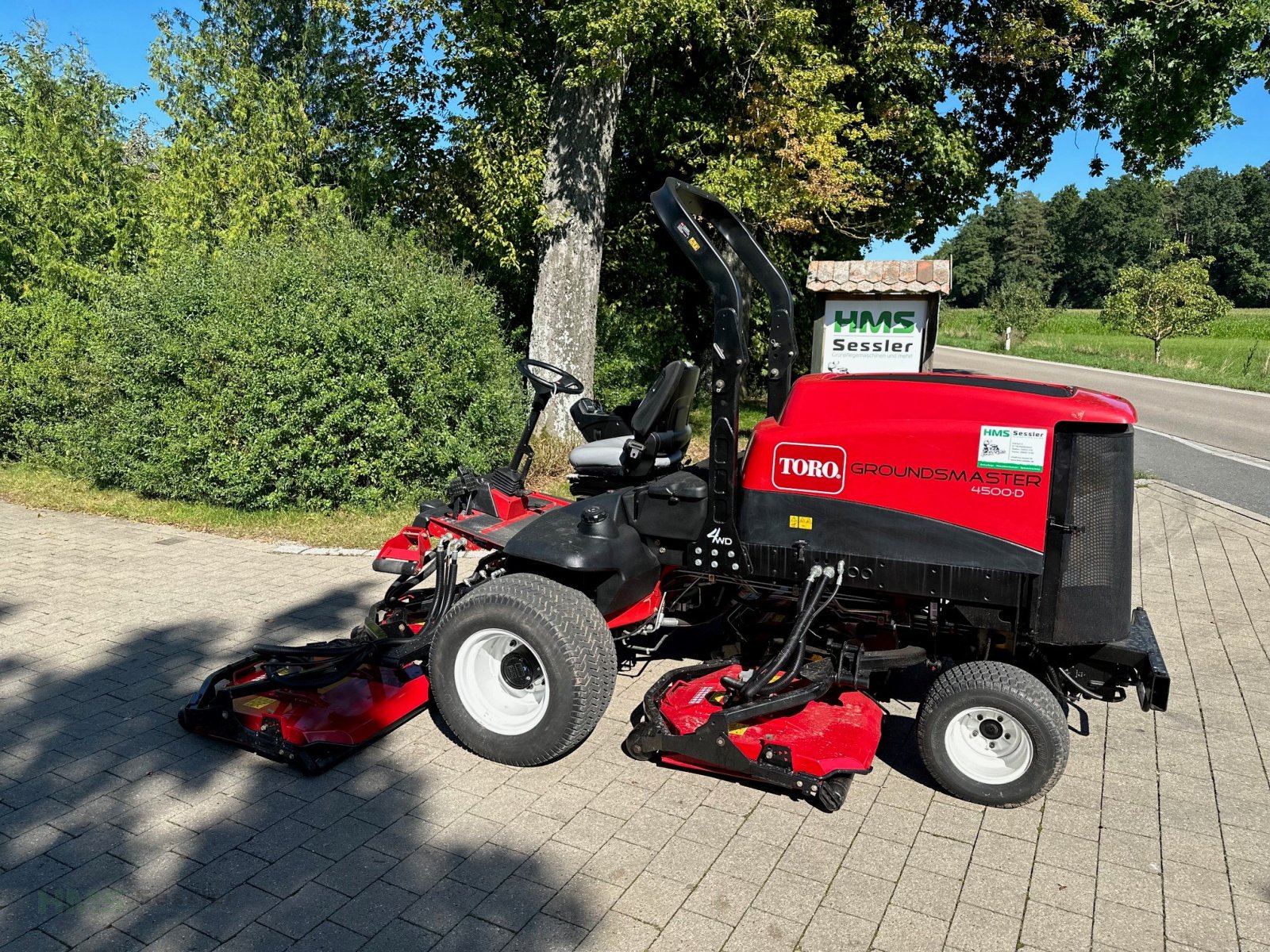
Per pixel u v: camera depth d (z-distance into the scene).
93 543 7.30
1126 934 2.92
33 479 9.41
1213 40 13.21
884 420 3.68
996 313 47.28
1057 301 113.56
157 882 3.09
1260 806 3.72
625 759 4.01
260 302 8.15
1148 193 107.44
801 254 16.62
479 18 10.30
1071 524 3.51
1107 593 3.57
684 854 3.31
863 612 4.03
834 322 9.89
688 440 4.97
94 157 10.37
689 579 4.40
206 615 5.71
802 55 11.88
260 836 3.37
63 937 2.81
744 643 4.46
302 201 11.02
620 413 5.63
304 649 4.21
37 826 3.40
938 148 14.52
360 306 8.05
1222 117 14.39
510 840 3.37
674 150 12.92
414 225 12.50
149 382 8.30
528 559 4.08
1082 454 3.50
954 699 3.61
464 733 3.94
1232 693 4.87
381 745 4.10
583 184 10.38
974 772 3.68
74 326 9.63
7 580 6.34
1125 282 38.19
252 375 7.85
